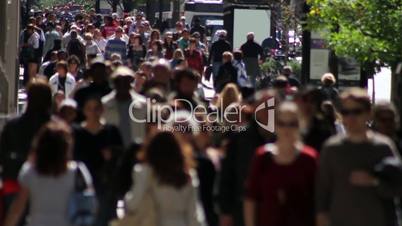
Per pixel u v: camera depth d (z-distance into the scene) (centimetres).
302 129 2192
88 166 2180
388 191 1747
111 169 2152
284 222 1795
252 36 5938
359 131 1784
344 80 4550
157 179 1791
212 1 10694
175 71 2581
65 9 16688
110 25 8038
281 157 1802
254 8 7044
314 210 1806
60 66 3909
